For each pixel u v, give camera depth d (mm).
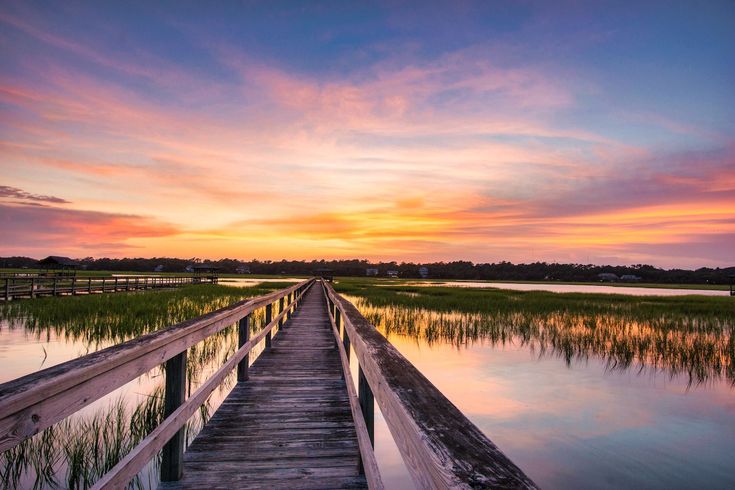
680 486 4090
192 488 2738
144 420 4852
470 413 6055
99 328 12078
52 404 1300
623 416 5941
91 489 1480
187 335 2719
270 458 3217
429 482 779
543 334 12867
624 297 31922
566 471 4379
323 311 14516
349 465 3111
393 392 1220
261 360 6777
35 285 21828
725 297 33844
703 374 8289
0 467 3760
